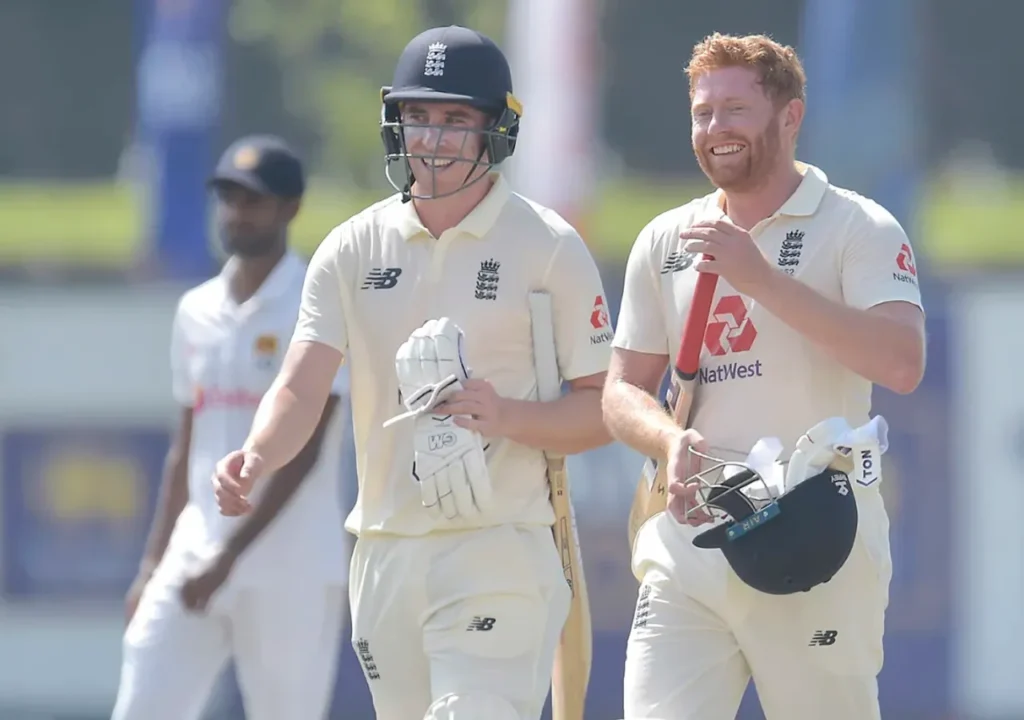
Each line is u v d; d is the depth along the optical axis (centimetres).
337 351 1559
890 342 1384
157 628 1978
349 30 8631
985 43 8338
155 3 4756
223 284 2052
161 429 3756
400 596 1530
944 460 3678
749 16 8450
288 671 1984
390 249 1544
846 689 1458
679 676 1458
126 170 8325
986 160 8288
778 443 1391
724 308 1448
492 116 1522
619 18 8419
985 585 3662
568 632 1598
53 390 3766
